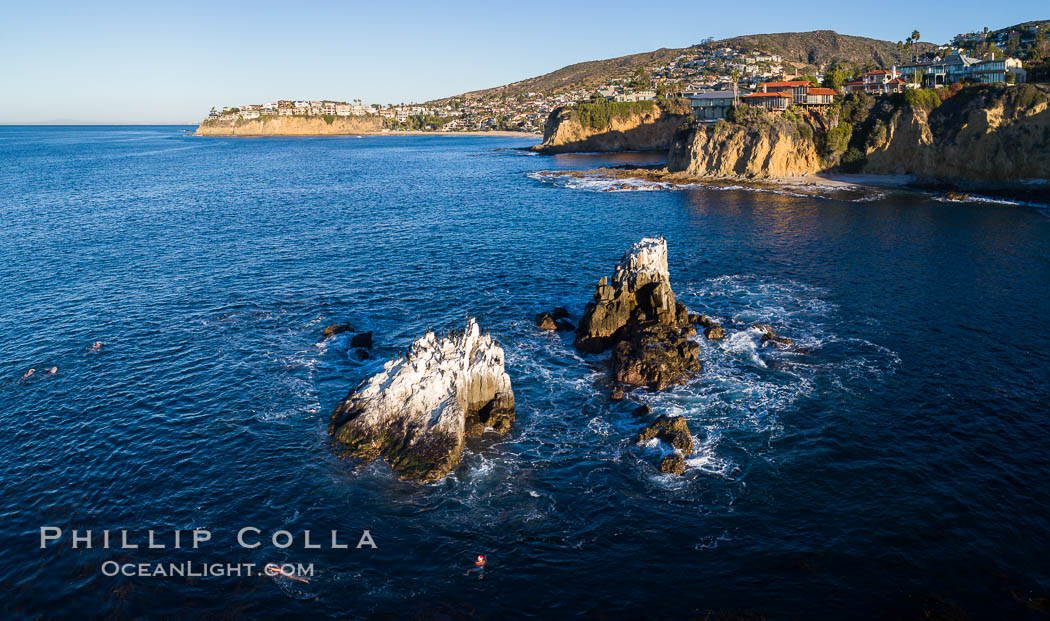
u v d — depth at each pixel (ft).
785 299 186.29
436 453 110.52
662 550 90.43
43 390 135.23
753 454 112.47
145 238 271.49
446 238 271.69
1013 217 284.82
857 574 84.58
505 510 99.66
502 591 83.71
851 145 403.95
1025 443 112.27
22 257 236.43
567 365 148.77
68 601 82.02
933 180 372.99
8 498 101.96
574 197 381.19
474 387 124.06
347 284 205.16
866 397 129.90
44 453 113.91
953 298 182.80
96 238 270.87
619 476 107.65
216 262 231.30
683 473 107.76
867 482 103.50
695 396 132.46
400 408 118.52
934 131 376.27
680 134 467.93
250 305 185.26
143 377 141.28
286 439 118.42
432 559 89.56
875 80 492.54
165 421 124.16
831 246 242.99
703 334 160.66
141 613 80.23
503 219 314.55
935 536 90.94
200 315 177.37
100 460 112.06
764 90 463.83
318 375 142.41
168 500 101.86
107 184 465.47
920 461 108.37
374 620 79.51
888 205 321.73
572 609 80.69
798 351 151.23
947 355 146.92
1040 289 187.83
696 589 83.20
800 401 129.29
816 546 89.97
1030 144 343.67
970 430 116.88
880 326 164.66
